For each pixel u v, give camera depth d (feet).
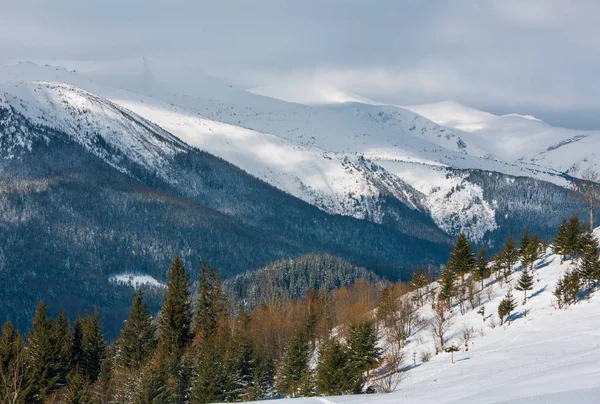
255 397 285.84
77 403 238.48
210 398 263.08
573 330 280.10
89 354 318.24
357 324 330.75
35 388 228.84
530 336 293.84
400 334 351.67
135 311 324.19
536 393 114.32
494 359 264.31
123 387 257.55
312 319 392.06
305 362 297.94
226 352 296.92
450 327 361.92
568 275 339.57
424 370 284.82
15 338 248.11
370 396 161.79
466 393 143.43
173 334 323.16
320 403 153.99
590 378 121.29
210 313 356.59
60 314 315.37
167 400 242.99
